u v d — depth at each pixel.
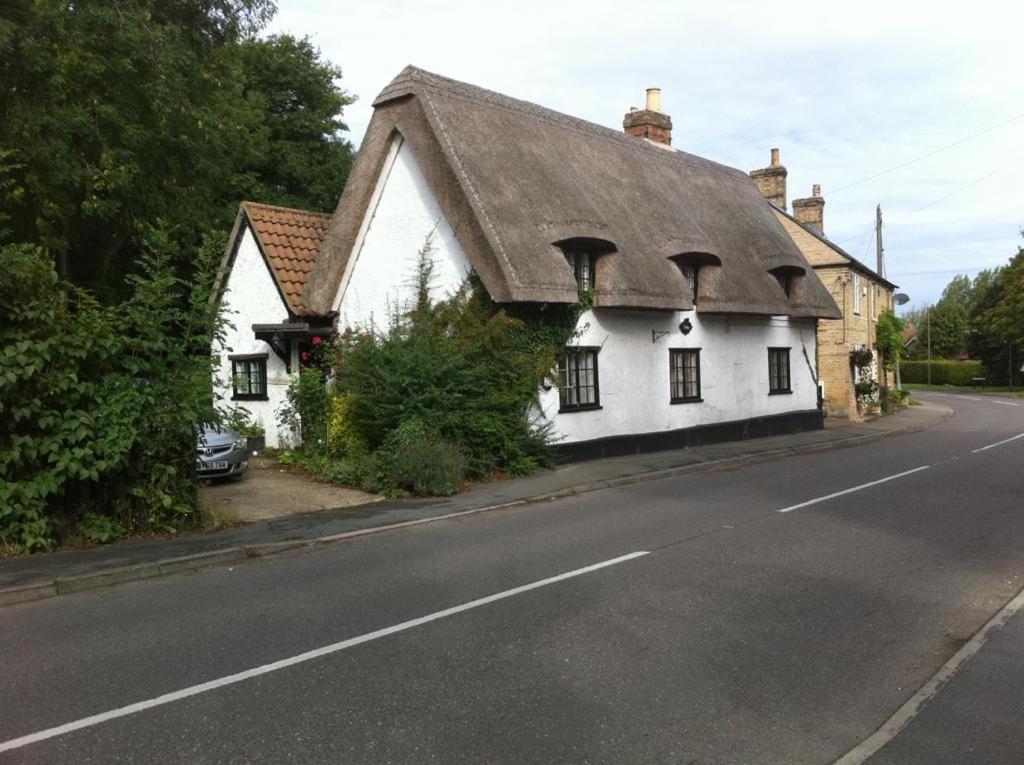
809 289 23.47
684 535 9.01
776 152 33.19
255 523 10.13
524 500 11.94
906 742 4.00
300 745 4.02
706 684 4.75
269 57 32.28
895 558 7.81
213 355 9.82
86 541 8.78
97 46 15.64
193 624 6.13
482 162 15.26
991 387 60.25
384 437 13.54
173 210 19.64
